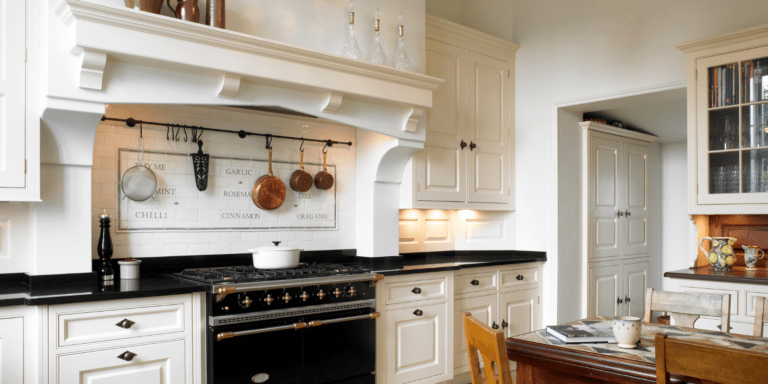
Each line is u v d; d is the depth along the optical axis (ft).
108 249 8.56
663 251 20.65
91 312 7.30
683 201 20.18
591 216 15.61
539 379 6.60
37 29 7.66
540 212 14.80
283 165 11.57
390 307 10.80
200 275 8.98
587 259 15.33
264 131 11.32
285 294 9.04
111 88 7.79
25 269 8.24
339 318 9.73
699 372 4.50
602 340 6.33
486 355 5.33
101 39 7.26
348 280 9.81
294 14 9.75
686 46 11.73
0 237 8.05
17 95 7.47
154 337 7.84
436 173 13.21
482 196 14.42
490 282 13.24
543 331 7.10
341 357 9.78
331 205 12.37
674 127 18.12
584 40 14.16
